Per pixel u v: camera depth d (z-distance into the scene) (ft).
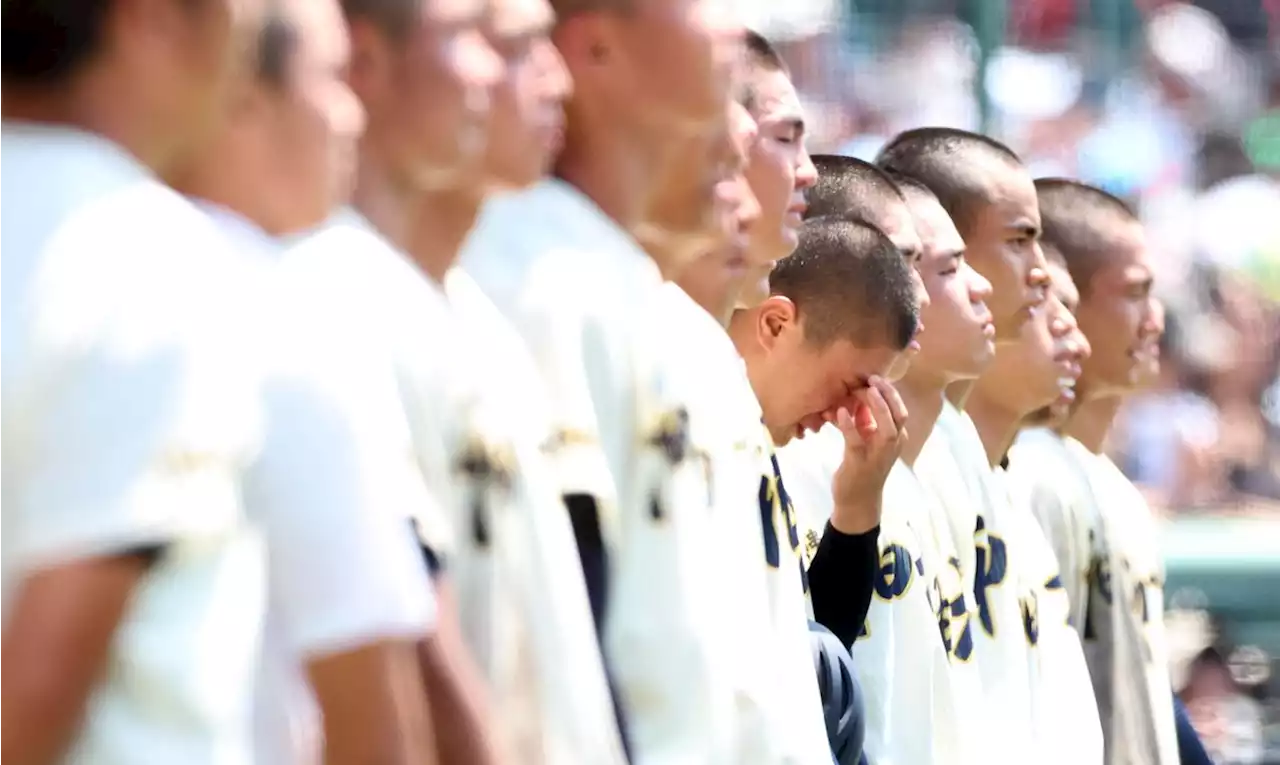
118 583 29.22
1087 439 86.69
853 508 60.39
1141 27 170.81
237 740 31.24
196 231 30.94
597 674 40.81
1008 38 168.14
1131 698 83.97
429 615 34.78
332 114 36.06
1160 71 170.50
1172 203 166.71
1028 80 168.14
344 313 36.76
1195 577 125.70
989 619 71.15
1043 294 75.61
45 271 29.71
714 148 49.03
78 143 30.73
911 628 64.54
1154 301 86.33
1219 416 156.46
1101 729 79.00
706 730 44.60
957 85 153.17
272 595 33.37
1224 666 120.57
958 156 75.25
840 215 62.80
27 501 29.22
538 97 41.93
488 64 40.55
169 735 30.19
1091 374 85.40
